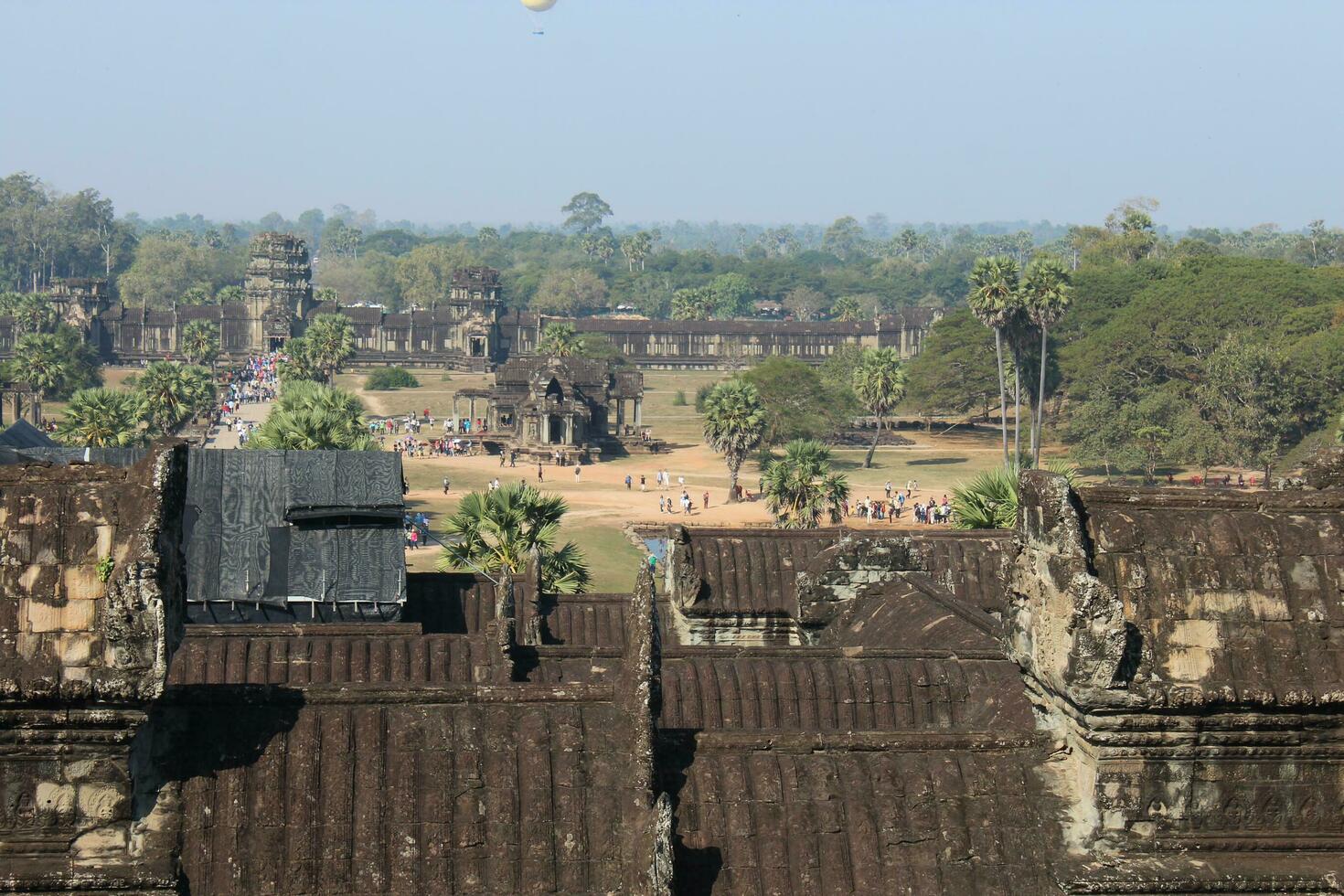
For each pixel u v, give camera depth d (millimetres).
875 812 32688
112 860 29922
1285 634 33469
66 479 31844
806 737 33375
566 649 50938
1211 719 32500
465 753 32125
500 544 106812
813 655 44688
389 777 31672
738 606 59969
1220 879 32031
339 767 31609
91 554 31219
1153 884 31875
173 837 30484
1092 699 31906
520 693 33000
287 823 30953
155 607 29641
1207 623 33344
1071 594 32344
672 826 30375
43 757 29953
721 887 31500
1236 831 32875
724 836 32062
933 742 33719
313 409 172875
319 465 73688
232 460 73625
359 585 69812
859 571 57156
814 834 32281
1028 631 34406
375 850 30875
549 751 32375
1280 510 34906
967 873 32188
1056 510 33281
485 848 31141
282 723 32000
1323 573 34094
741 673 43312
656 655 33656
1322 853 32812
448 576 72312
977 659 44375
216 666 48625
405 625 51719
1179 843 32594
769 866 31812
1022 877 32250
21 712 29609
